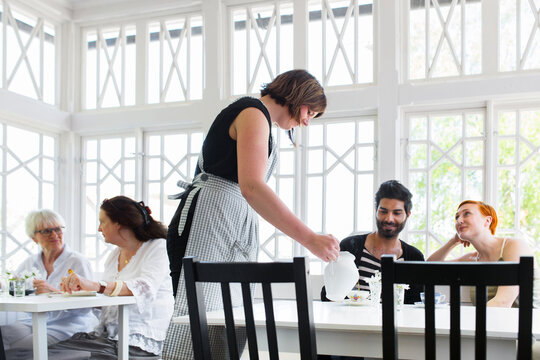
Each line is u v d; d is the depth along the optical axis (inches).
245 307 54.7
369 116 147.9
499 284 47.8
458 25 140.7
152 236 114.1
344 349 63.4
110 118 167.6
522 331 47.8
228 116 66.9
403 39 144.6
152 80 167.3
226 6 159.3
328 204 149.9
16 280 101.1
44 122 162.4
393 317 50.4
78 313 121.0
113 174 170.6
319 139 151.9
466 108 140.6
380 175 141.6
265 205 59.7
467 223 115.2
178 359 67.9
